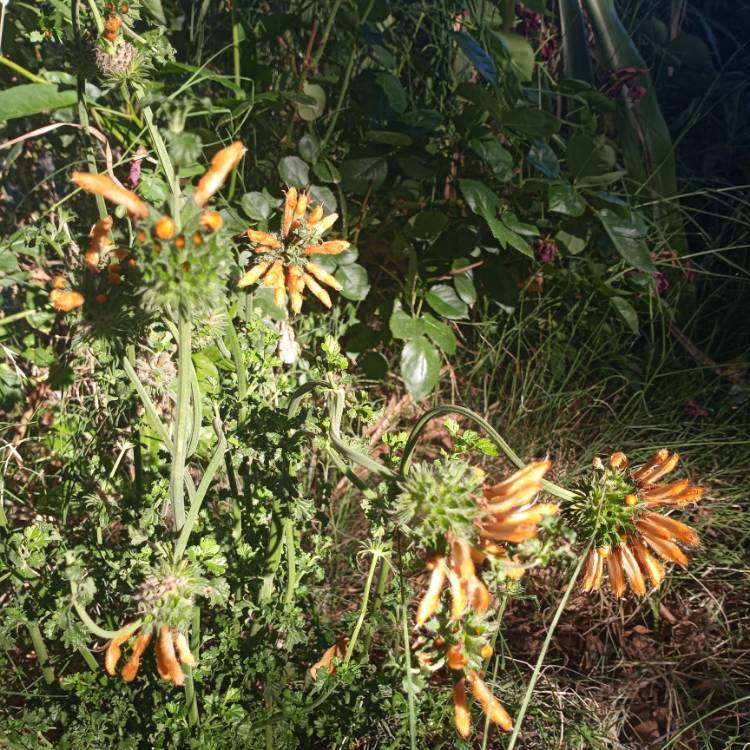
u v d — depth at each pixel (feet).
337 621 3.04
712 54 5.85
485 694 1.83
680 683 3.03
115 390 2.55
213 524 2.60
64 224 2.78
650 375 4.29
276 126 3.87
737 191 5.10
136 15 2.44
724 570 3.46
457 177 4.08
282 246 2.17
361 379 3.98
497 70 4.10
